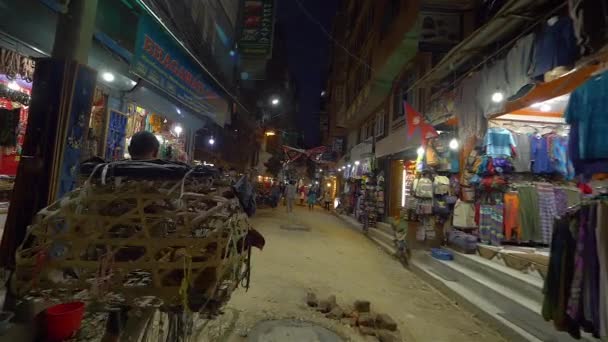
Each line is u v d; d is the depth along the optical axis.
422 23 7.94
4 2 3.53
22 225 2.81
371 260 8.39
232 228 1.91
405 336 3.97
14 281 1.71
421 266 7.30
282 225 13.23
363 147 17.23
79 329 3.00
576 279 3.08
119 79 6.05
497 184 6.61
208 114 9.38
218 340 3.28
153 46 5.50
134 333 2.09
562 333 3.80
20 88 4.34
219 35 10.62
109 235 1.81
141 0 4.36
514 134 6.79
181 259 1.67
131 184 1.95
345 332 3.80
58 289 1.68
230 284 1.90
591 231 2.99
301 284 5.53
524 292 4.82
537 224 6.42
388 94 14.02
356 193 18.17
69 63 2.99
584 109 3.35
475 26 7.76
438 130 8.63
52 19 4.07
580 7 3.65
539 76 4.50
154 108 7.65
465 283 5.89
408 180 11.65
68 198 1.93
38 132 2.91
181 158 9.90
